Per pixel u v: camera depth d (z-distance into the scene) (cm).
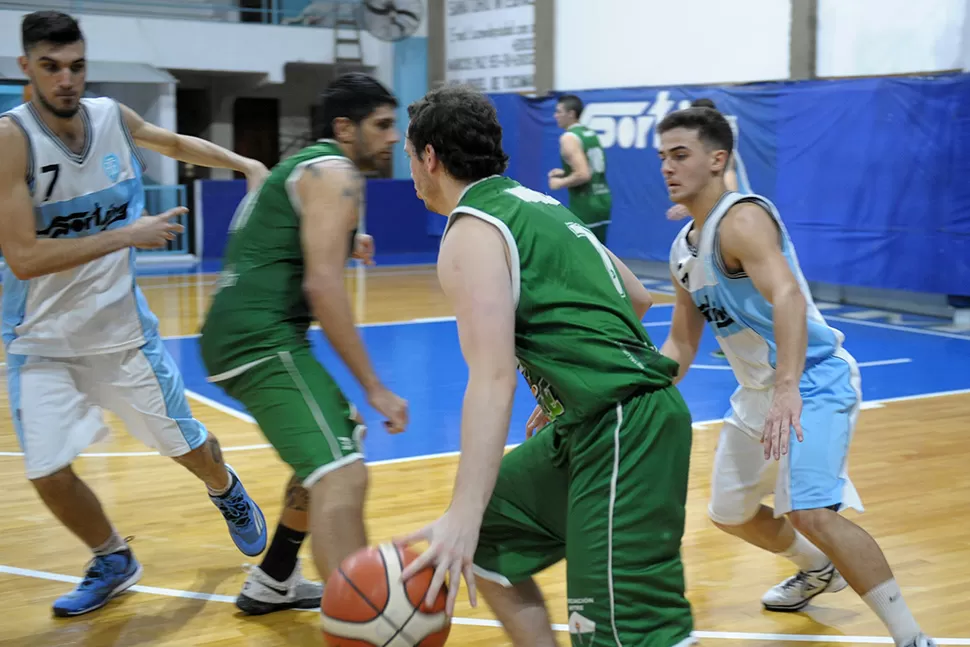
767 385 289
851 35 1069
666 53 1291
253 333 276
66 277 320
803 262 1067
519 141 1405
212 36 1495
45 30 297
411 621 197
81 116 321
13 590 353
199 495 466
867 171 999
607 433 214
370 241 332
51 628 321
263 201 279
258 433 580
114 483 485
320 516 262
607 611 212
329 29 1578
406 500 455
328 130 281
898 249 980
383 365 773
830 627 322
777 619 329
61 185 313
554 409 221
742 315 281
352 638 197
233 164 369
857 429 588
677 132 279
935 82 938
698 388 697
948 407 642
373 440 566
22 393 323
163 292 1151
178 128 1702
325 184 266
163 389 338
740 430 301
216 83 1697
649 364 218
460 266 208
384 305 1082
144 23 1448
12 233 302
